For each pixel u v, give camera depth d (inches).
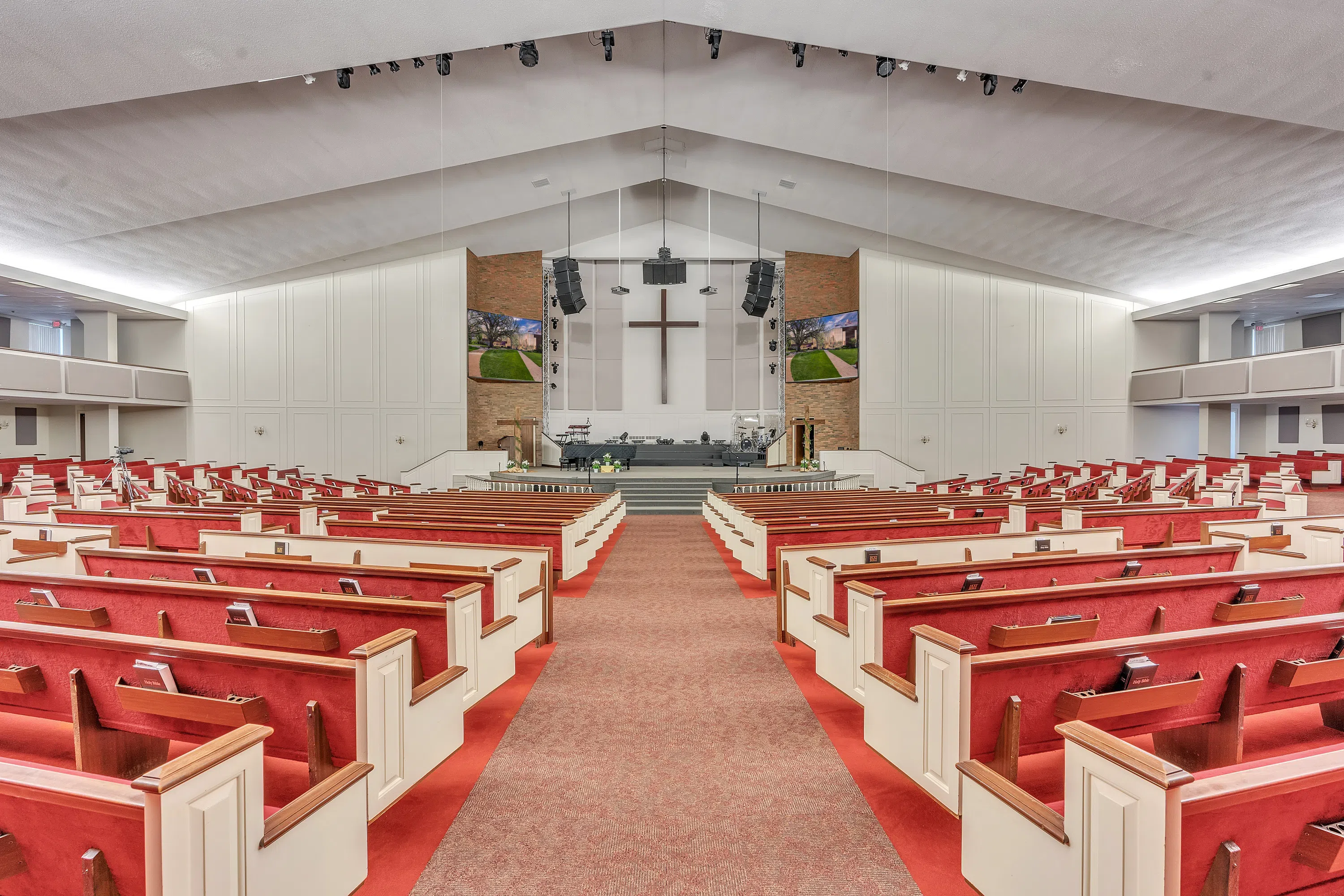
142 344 684.1
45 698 94.4
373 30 283.9
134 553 149.0
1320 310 631.2
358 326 685.3
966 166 426.0
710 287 641.0
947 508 270.4
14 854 58.8
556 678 146.7
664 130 520.1
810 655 162.4
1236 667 93.7
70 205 399.5
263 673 88.1
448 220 584.7
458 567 157.6
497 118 416.5
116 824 56.2
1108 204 427.8
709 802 97.2
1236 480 335.6
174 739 92.4
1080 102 344.5
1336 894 60.8
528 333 729.6
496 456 644.1
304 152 397.7
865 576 131.7
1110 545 207.0
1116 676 92.0
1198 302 615.8
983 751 87.5
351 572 134.5
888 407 695.7
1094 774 57.6
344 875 73.8
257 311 687.7
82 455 681.0
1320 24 234.4
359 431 684.7
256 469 584.4
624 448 693.9
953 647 85.7
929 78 362.9
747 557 245.9
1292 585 132.3
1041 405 700.7
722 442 786.2
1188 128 340.5
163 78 279.0
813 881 80.4
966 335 698.8
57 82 267.0
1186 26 248.7
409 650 93.7
